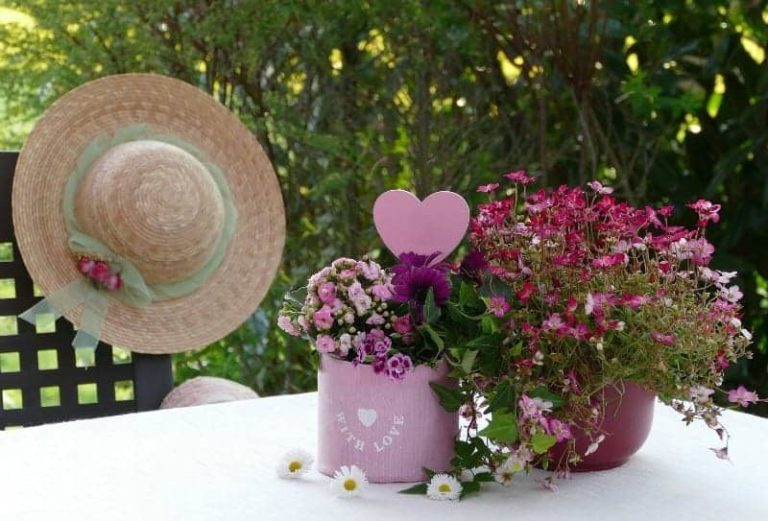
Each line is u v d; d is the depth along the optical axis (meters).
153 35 2.76
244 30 2.78
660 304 0.99
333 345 1.00
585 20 2.72
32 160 1.91
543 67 2.73
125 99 2.04
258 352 2.94
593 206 1.06
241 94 2.92
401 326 1.01
